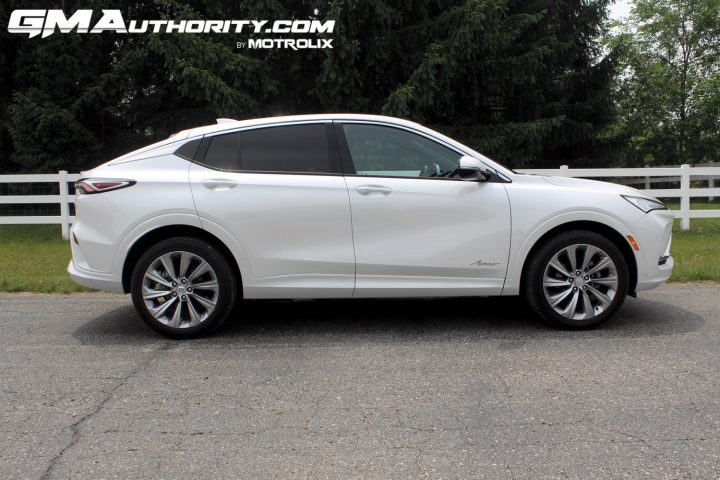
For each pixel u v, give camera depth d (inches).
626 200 187.0
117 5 548.4
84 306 234.4
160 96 569.9
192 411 131.0
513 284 186.2
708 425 120.8
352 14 462.0
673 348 169.6
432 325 198.8
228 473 104.7
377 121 188.5
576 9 788.6
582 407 130.3
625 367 154.6
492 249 183.6
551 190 185.9
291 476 103.5
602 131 903.7
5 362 165.3
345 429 121.4
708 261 302.4
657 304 222.4
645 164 1170.6
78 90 544.7
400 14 502.6
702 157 1109.1
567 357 163.3
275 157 185.5
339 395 139.3
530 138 553.0
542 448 112.2
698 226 450.6
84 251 183.8
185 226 183.0
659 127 1141.7
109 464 108.0
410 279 184.1
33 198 441.4
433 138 188.2
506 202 183.2
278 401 136.2
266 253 181.2
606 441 114.6
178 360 166.1
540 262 184.7
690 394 136.4
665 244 191.0
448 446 113.5
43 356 170.7
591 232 185.5
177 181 181.3
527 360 161.5
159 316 183.3
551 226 183.6
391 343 179.5
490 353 168.1
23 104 510.0
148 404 135.2
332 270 182.5
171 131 584.1
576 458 108.3
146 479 103.0
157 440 117.3
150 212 179.2
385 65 518.6
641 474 102.4
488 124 629.9
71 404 135.6
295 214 180.4
